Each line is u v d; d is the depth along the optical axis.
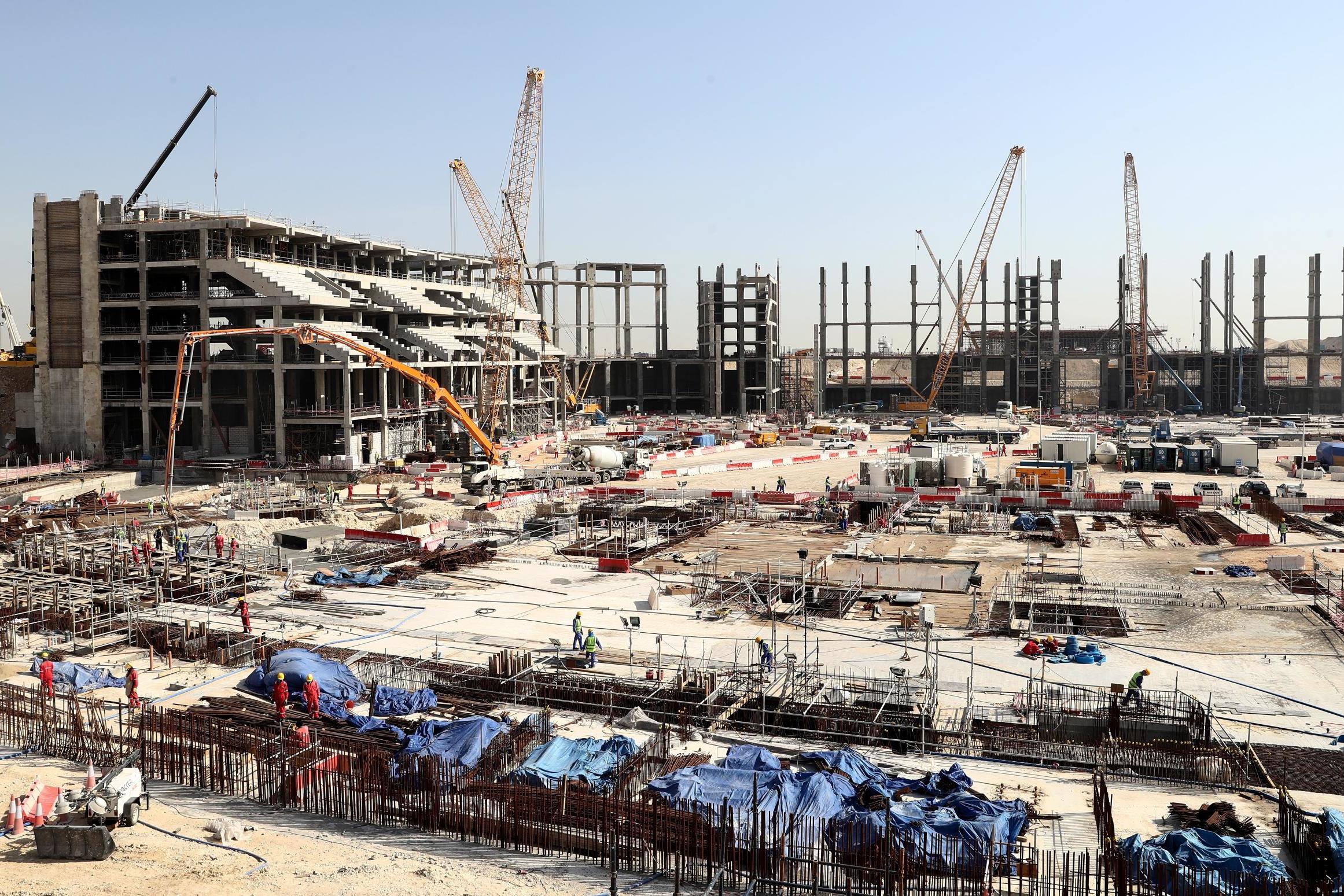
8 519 88.38
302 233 148.00
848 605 63.41
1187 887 25.55
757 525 94.19
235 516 95.62
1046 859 27.31
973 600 64.19
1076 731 41.16
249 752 35.38
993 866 27.28
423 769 31.73
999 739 39.91
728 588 67.44
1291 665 50.94
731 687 45.78
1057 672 50.16
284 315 141.88
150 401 139.50
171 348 141.75
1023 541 85.19
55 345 142.12
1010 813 30.41
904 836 28.08
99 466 136.62
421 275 197.62
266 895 25.53
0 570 67.94
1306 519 93.62
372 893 25.75
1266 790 34.91
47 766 35.34
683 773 32.59
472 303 196.50
